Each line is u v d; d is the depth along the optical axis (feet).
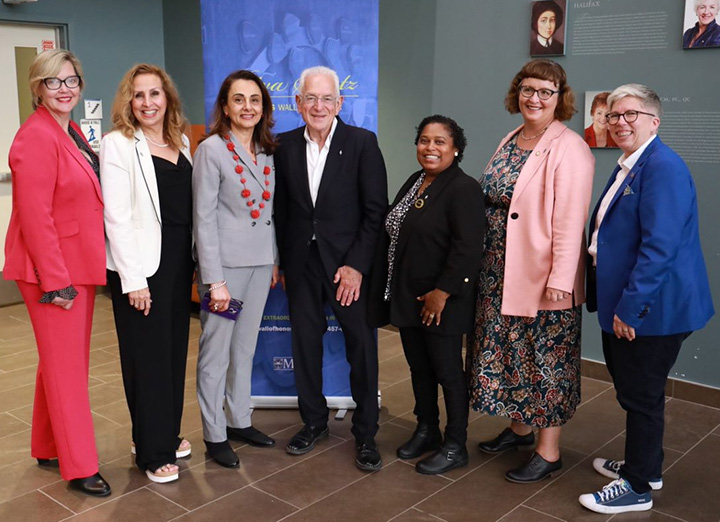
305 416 10.86
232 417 10.81
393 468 10.16
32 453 10.03
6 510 9.00
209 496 9.37
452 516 8.90
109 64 20.27
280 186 10.30
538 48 13.52
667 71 12.15
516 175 9.25
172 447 9.86
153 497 9.34
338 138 9.97
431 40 15.25
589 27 12.89
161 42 21.39
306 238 10.14
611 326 8.76
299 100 9.79
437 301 9.32
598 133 13.02
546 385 9.44
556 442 9.89
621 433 11.32
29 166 8.39
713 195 11.96
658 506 9.12
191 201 9.55
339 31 11.35
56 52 8.59
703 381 12.51
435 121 9.34
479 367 9.78
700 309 8.59
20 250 8.77
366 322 10.19
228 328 9.97
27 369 14.12
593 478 9.87
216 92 11.75
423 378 10.32
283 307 12.02
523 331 9.44
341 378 12.17
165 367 9.53
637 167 8.49
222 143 9.52
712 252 12.10
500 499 9.32
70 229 8.75
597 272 8.84
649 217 8.23
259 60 11.55
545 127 9.23
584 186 8.91
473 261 9.08
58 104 8.59
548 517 8.89
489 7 14.20
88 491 9.36
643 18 12.28
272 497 9.35
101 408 12.25
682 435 11.25
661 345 8.55
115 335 16.35
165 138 9.39
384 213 10.05
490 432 11.39
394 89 16.14
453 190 9.24
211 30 11.59
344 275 10.00
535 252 9.05
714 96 11.72
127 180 8.95
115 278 9.19
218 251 9.52
